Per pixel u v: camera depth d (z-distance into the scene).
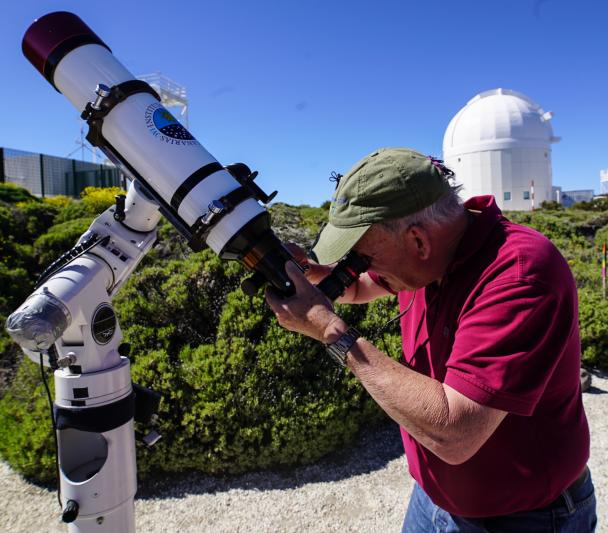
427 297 1.40
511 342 1.04
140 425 2.81
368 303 3.67
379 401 1.13
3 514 2.66
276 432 2.95
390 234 1.22
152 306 3.39
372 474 3.03
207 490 2.88
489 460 1.27
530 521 1.32
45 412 2.99
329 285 1.31
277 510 2.70
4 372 3.87
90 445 1.40
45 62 1.38
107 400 1.29
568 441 1.28
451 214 1.24
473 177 32.75
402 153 1.22
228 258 1.38
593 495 1.43
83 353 1.29
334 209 1.27
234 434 2.94
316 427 3.02
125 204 1.44
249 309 3.26
